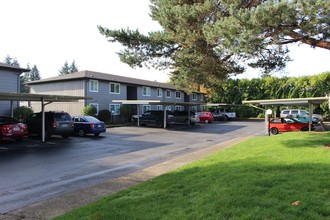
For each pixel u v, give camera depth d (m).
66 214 5.41
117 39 16.02
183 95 52.62
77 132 22.64
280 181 6.35
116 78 38.25
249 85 52.62
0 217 5.74
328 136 15.55
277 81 50.06
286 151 10.64
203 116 41.97
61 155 13.63
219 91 54.22
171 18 13.09
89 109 31.20
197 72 15.28
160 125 32.34
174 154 14.12
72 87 34.56
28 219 5.58
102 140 19.88
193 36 12.99
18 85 24.22
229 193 5.72
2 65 22.86
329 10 8.88
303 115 32.53
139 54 16.06
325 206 4.75
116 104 37.25
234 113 49.28
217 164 9.08
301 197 5.21
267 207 4.86
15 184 8.49
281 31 10.13
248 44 10.06
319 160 8.51
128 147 16.59
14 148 15.62
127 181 8.41
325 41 10.98
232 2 11.45
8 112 23.95
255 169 7.74
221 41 11.53
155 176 8.84
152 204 5.52
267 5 9.49
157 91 45.50
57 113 19.98
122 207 5.50
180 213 4.91
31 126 20.03
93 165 11.34
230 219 4.50
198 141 19.95
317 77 45.78
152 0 15.77
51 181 8.85
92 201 6.54
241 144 14.72
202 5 12.45
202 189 6.23
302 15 9.40
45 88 36.72
